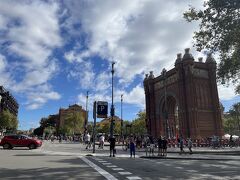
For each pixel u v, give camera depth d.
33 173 14.37
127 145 39.19
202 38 23.61
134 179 12.99
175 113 69.06
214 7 21.45
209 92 61.72
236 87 34.50
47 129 155.75
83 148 42.41
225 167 18.64
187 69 60.69
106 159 23.80
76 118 133.25
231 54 24.02
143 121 100.00
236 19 20.88
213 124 60.03
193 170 16.84
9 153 28.53
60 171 15.30
